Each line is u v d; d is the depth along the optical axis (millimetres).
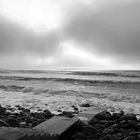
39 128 3777
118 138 4184
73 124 4160
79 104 10445
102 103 11023
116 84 23922
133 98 13164
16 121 5301
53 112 8031
